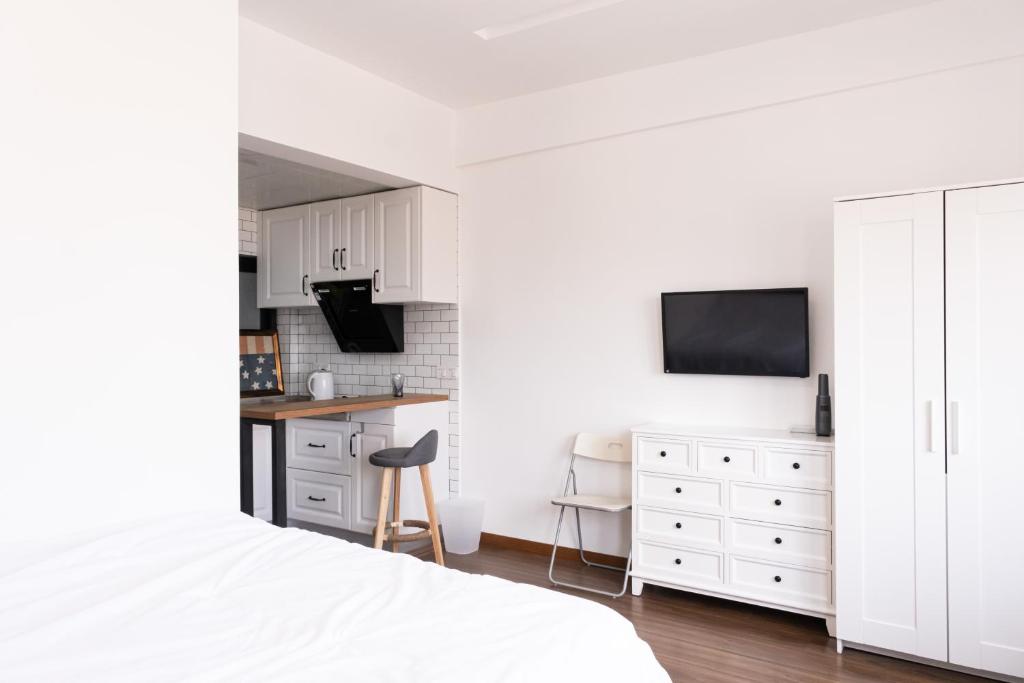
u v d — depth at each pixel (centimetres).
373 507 426
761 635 312
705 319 364
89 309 203
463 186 465
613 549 403
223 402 237
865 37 327
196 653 126
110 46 210
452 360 466
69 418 198
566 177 422
